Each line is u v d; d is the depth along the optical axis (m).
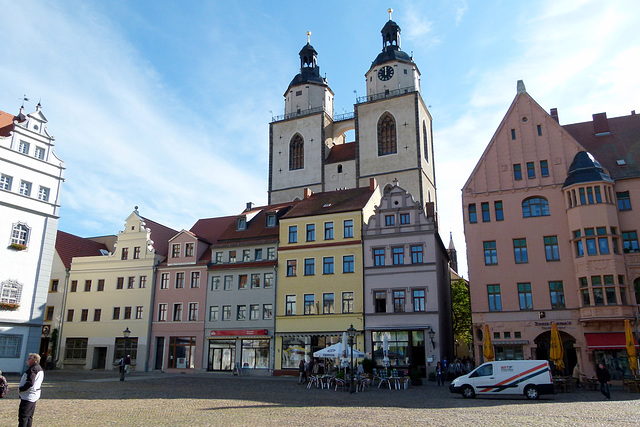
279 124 99.81
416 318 50.69
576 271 45.47
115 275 66.94
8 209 51.19
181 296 62.97
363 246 54.88
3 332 49.38
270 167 98.50
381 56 94.81
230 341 59.19
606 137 53.59
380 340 51.69
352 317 53.25
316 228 58.09
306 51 104.12
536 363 30.95
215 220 74.94
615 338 42.91
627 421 20.22
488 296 48.03
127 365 58.72
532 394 30.52
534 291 46.75
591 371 43.34
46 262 54.44
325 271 56.19
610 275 43.75
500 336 46.72
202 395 31.89
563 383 35.44
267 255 60.31
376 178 87.44
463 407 25.95
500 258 48.47
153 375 54.56
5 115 55.81
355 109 92.50
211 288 61.69
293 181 95.25
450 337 61.34
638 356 41.75
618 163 49.16
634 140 51.59
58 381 43.38
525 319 46.34
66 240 74.31
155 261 65.44
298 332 55.28
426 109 93.81
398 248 53.44
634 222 45.81
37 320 52.75
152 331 63.16
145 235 66.75
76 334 66.62
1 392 27.89
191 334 61.03
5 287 50.19
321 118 95.88
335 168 92.19
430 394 34.25
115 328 64.81
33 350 52.06
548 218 48.06
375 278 53.44
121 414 22.52
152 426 19.05
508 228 49.03
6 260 50.50
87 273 68.56
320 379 39.88
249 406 25.97
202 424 19.55
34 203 53.84
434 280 51.06
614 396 32.06
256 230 63.81
